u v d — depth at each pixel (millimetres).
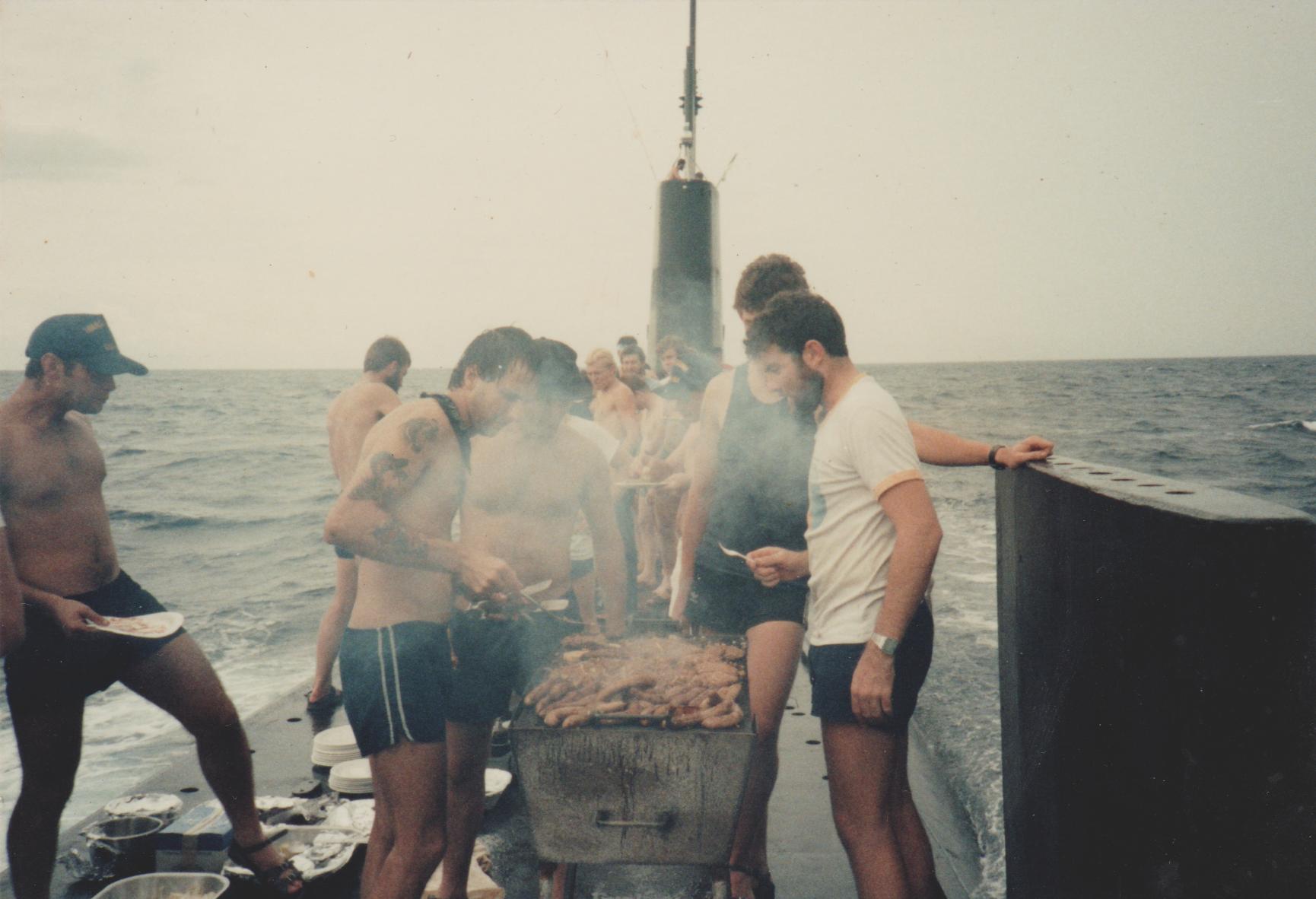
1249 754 1425
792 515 2715
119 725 5699
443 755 2393
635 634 3164
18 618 2340
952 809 3492
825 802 3521
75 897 2805
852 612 2209
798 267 2762
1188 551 1460
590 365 6293
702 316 7855
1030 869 2438
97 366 2639
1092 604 1906
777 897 2854
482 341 2523
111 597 2762
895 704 2176
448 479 2482
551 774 2316
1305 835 1402
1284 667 1403
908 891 2193
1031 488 2445
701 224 7785
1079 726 1993
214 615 10195
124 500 22609
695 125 7840
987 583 8812
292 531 17625
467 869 2727
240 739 2781
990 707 4910
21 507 2607
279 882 2801
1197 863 1469
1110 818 1787
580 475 2982
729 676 2549
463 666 2697
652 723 2299
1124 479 2031
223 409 62312
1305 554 1397
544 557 2955
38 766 2600
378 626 2369
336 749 3816
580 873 3049
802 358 2256
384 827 2494
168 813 3158
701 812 2303
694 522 2916
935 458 2752
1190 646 1463
